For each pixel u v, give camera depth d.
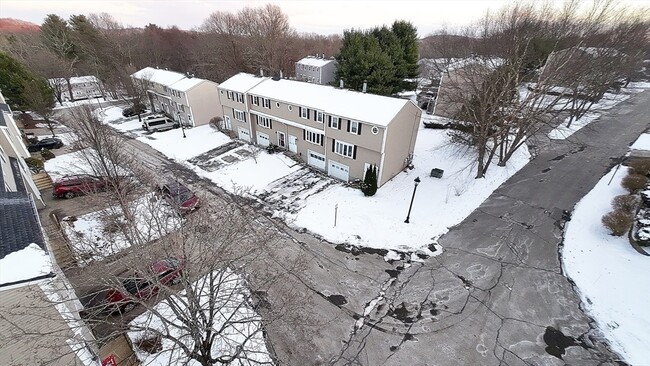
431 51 73.81
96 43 62.22
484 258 17.58
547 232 19.52
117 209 18.20
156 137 36.53
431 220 20.89
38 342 9.16
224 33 68.62
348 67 40.16
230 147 33.34
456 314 14.16
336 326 13.55
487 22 40.53
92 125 21.05
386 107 23.67
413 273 16.58
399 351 12.54
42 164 28.03
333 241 19.05
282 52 63.56
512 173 26.42
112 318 13.52
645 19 33.09
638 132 34.19
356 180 25.73
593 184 24.45
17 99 39.28
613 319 13.77
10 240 9.82
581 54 28.42
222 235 12.99
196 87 38.66
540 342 12.89
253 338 12.78
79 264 13.45
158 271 13.03
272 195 24.25
